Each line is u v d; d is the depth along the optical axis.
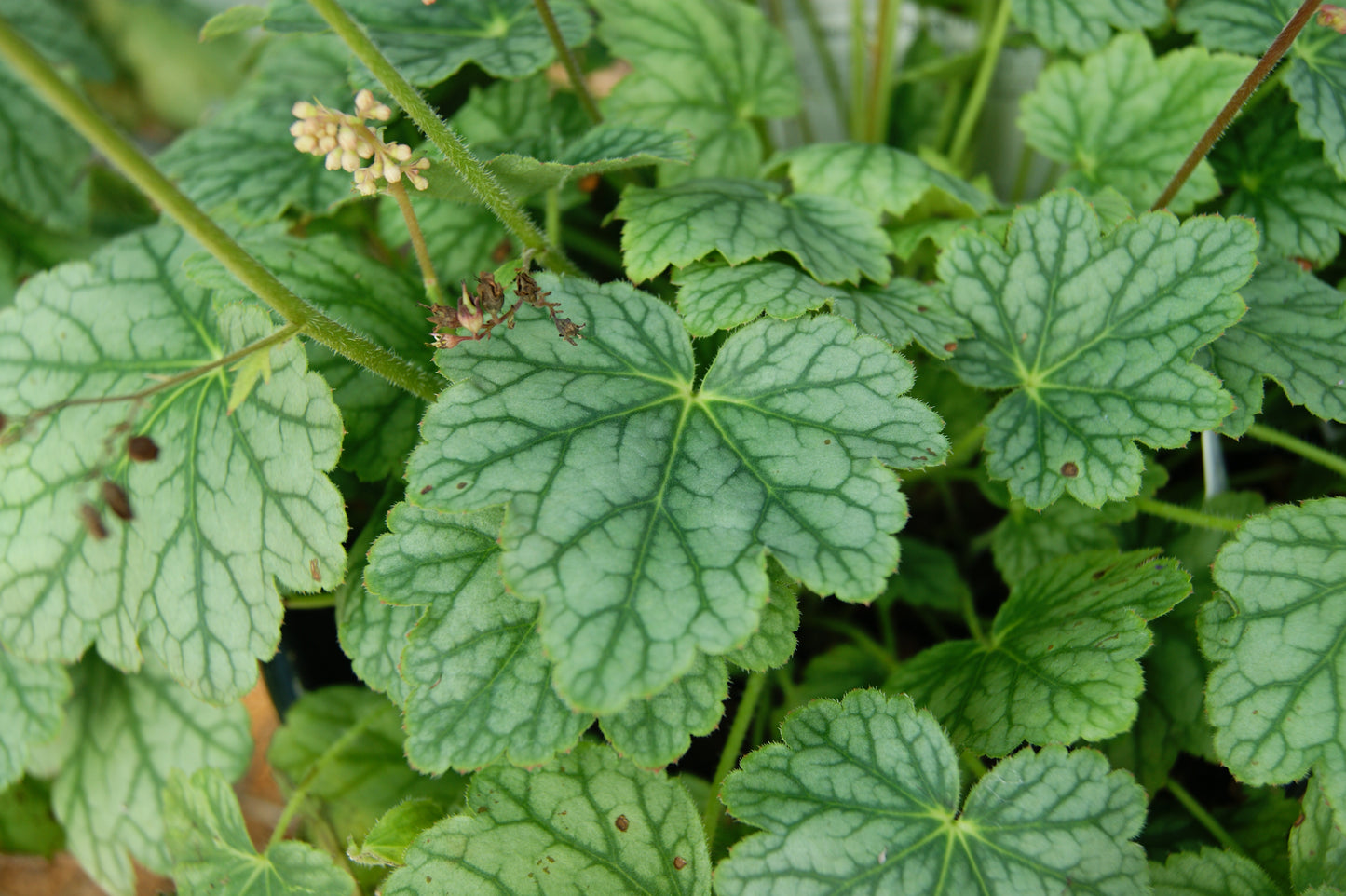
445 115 0.47
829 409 0.36
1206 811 0.40
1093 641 0.37
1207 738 0.39
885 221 0.43
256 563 0.37
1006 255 0.40
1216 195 0.42
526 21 0.44
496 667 0.37
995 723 0.37
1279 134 0.43
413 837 0.38
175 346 0.39
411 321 0.42
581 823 0.37
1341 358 0.39
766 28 0.47
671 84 0.45
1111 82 0.44
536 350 0.37
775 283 0.38
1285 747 0.36
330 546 0.37
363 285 0.41
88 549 0.39
